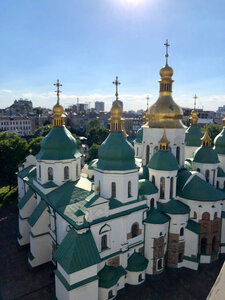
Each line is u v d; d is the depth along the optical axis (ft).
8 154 229.45
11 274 125.49
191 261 126.72
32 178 162.20
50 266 131.34
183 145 148.66
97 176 116.88
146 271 122.52
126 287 115.75
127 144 115.34
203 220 128.16
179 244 126.31
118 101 115.85
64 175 139.95
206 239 129.49
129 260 115.96
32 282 119.85
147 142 150.10
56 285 101.30
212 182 152.56
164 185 127.75
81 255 94.84
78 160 146.82
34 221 126.93
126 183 112.06
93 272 96.37
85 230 99.66
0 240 157.17
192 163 158.10
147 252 121.70
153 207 126.21
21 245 146.20
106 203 104.37
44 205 130.11
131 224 114.62
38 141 258.37
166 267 128.47
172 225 125.29
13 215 192.54
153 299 110.42
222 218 139.54
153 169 127.85
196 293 114.11
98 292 103.14
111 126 116.37
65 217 108.27
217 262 134.51
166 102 142.61
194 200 127.03
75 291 92.38
